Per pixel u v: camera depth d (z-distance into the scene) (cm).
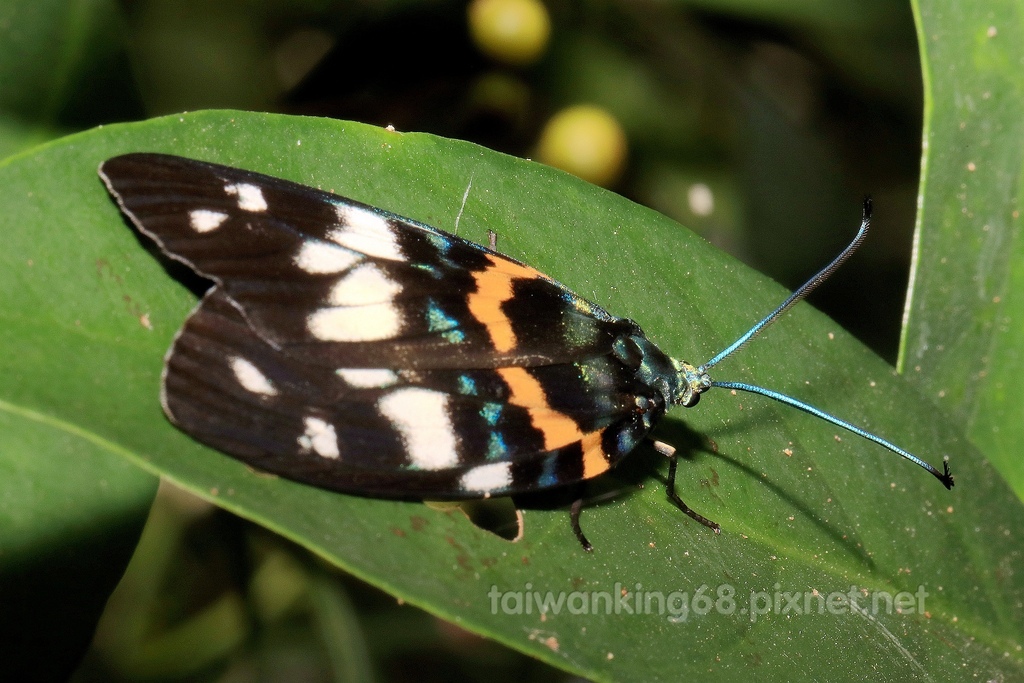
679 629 20
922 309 22
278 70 27
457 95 26
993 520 22
